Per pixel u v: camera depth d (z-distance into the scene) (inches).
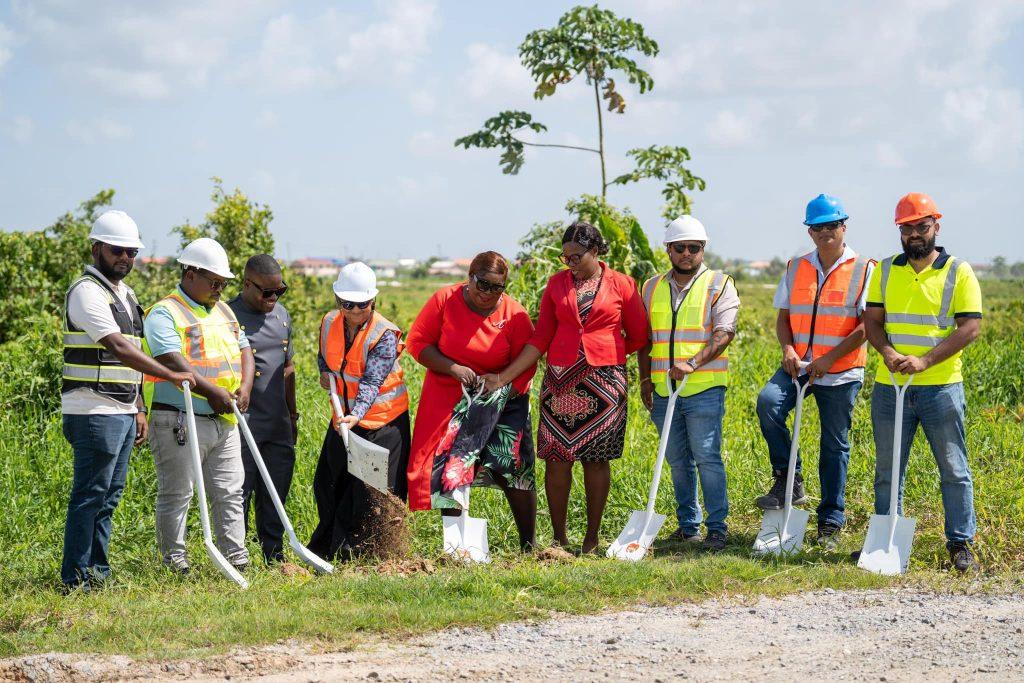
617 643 203.5
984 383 443.5
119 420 241.0
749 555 271.4
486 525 280.5
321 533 275.4
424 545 293.9
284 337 273.6
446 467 268.2
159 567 257.1
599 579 242.1
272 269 265.7
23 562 274.4
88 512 241.6
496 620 217.9
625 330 283.7
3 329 530.9
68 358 238.8
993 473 326.6
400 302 1480.1
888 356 255.1
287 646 203.2
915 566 259.0
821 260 281.1
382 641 207.0
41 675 185.8
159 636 207.3
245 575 253.0
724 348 277.4
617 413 276.1
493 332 269.7
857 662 190.2
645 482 328.2
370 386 265.7
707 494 281.9
